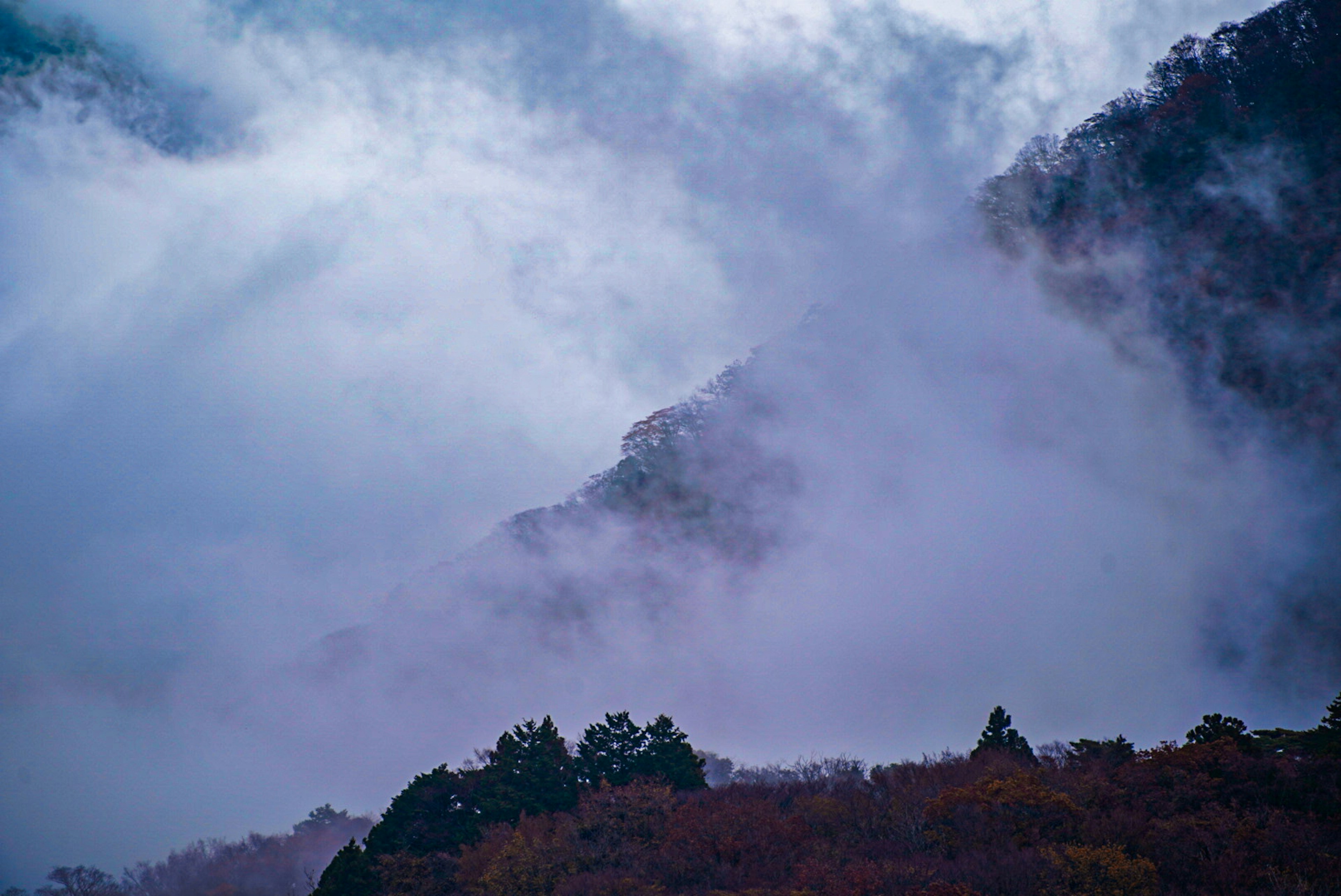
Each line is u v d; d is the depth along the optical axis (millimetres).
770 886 31625
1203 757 35469
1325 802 31781
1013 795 32594
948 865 29438
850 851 33062
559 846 37969
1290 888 26266
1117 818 31172
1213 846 29172
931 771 39500
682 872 34406
